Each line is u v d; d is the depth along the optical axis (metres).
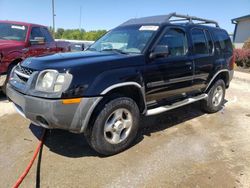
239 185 3.22
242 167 3.66
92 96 3.39
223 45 6.06
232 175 3.44
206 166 3.64
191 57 4.98
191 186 3.17
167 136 4.61
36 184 3.09
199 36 5.36
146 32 4.52
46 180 3.17
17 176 3.21
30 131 4.50
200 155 3.95
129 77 3.78
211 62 5.54
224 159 3.87
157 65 4.25
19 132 4.45
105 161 3.66
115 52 4.32
